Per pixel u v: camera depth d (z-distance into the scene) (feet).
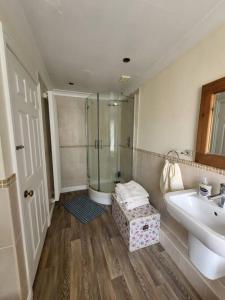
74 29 3.87
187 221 3.11
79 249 5.29
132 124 8.55
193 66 4.28
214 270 3.50
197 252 3.76
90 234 6.06
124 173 9.96
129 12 3.34
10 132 3.01
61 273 4.39
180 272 4.48
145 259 4.91
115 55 5.15
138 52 4.96
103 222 6.83
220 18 3.35
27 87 4.28
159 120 5.97
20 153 3.58
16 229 3.09
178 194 3.97
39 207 5.15
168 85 5.37
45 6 3.18
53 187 8.43
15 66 3.38
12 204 2.95
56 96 9.30
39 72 5.44
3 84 2.82
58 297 3.77
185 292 3.95
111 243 5.57
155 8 3.23
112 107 10.04
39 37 4.20
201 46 3.99
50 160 8.02
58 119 9.55
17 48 3.34
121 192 6.29
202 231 2.75
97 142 9.93
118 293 3.88
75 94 9.67
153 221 5.40
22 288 3.25
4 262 2.94
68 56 5.22
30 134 4.48
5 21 2.77
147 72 6.39
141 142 7.50
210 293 3.56
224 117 3.60
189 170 4.55
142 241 5.32
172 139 5.28
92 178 10.11
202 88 3.93
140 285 4.09
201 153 4.09
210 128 3.87
